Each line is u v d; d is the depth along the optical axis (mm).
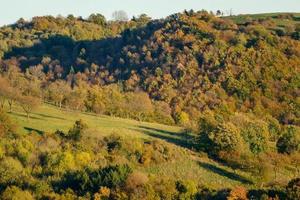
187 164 137000
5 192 101938
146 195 104688
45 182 110000
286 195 106938
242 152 147250
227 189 112312
